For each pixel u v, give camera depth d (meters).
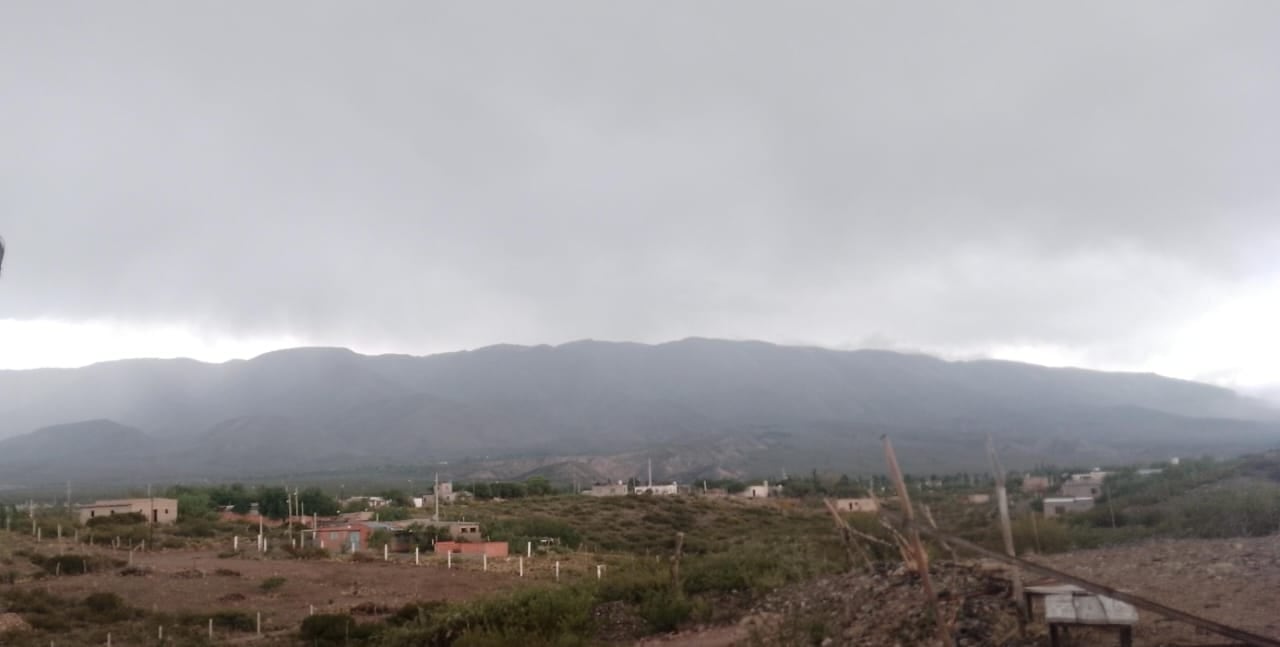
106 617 31.61
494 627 16.50
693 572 18.81
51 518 70.44
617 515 80.94
